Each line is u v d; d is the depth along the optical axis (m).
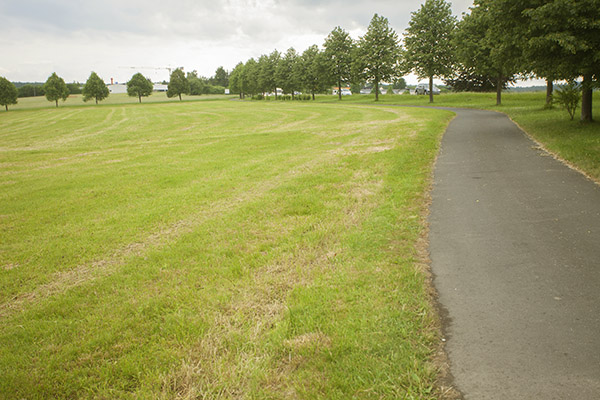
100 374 2.94
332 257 4.74
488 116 22.89
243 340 3.23
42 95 161.00
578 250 4.48
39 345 3.45
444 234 5.32
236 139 20.12
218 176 10.82
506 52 15.02
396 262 4.46
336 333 3.18
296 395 2.60
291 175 10.16
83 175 12.38
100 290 4.45
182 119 42.00
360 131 20.14
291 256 4.87
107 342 3.38
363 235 5.37
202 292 4.10
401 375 2.69
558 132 13.07
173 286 4.35
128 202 8.65
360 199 7.28
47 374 3.01
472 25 31.11
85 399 2.77
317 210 6.80
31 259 5.66
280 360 2.97
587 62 11.55
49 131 35.72
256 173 10.74
